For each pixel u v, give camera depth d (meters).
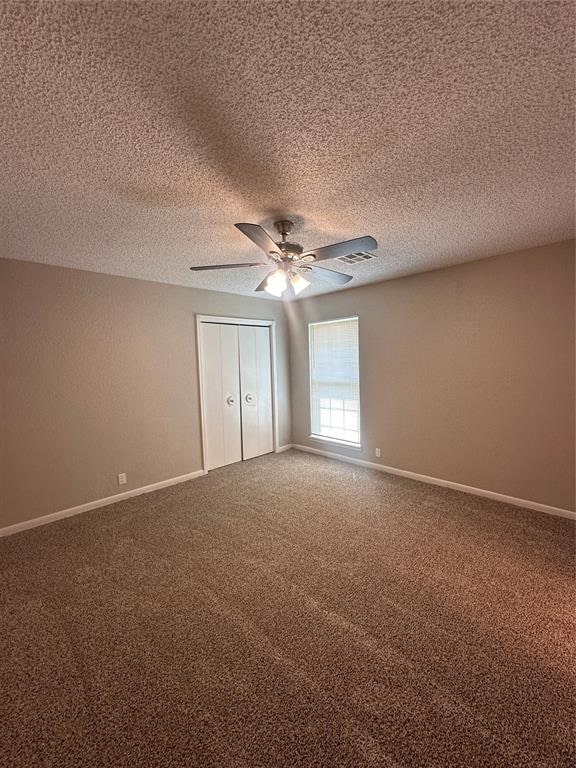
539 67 1.11
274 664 1.63
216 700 1.47
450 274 3.48
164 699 1.48
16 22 0.92
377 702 1.44
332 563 2.41
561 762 1.22
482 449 3.39
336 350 4.71
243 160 1.59
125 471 3.64
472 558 2.42
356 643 1.74
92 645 1.76
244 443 4.81
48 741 1.33
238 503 3.43
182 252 2.85
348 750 1.27
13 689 1.54
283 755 1.26
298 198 1.97
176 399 4.04
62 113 1.25
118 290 3.56
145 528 2.97
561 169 1.73
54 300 3.16
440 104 1.27
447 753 1.25
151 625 1.89
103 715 1.42
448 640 1.75
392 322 3.99
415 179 1.80
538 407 3.02
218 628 1.86
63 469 3.23
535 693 1.46
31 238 2.47
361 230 2.49
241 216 2.19
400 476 4.05
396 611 1.95
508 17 0.96
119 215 2.13
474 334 3.35
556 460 2.96
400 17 0.95
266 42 1.01
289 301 5.17
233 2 0.89
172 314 3.99
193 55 1.04
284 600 2.06
